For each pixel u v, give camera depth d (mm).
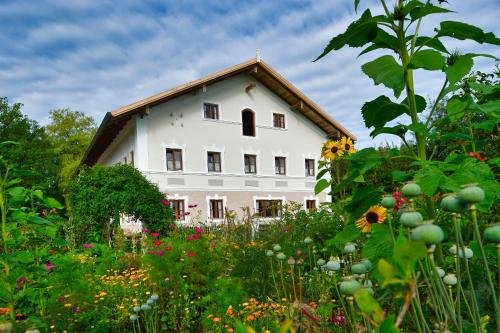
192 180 15703
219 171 16750
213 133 16609
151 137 14867
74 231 9672
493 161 1597
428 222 719
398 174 1504
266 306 3260
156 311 3592
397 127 1589
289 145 19172
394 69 1513
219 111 16969
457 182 1284
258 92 18438
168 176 15070
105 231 10031
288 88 18234
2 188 2592
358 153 1626
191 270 4258
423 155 1610
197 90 16141
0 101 31500
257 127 18141
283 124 19266
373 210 1395
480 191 775
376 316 544
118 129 16094
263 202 17750
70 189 11312
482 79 4602
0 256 2506
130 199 10867
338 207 2844
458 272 840
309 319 2234
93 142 16797
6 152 2734
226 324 3176
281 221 7543
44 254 3961
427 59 1453
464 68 1396
